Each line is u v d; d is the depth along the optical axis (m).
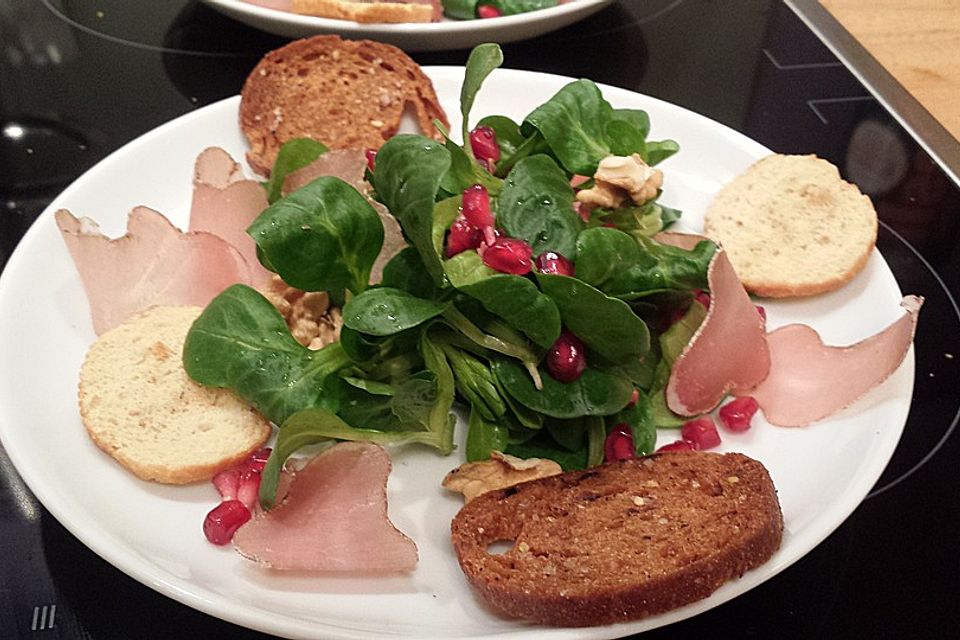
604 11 0.57
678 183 0.43
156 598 0.31
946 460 0.36
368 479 0.30
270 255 0.32
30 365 0.34
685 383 0.34
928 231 0.45
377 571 0.30
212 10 0.56
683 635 0.31
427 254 0.32
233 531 0.30
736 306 0.34
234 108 0.44
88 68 0.51
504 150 0.40
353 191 0.33
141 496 0.31
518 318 0.32
